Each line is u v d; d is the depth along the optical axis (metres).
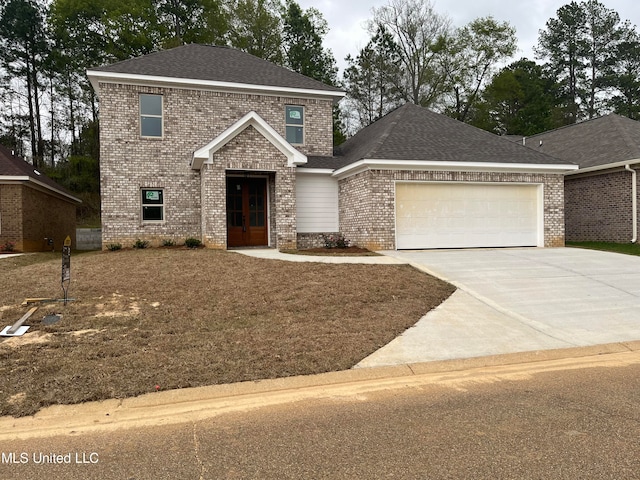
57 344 5.69
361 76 40.16
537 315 7.60
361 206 14.57
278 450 3.33
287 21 36.88
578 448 3.32
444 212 14.73
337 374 5.07
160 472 3.04
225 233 14.11
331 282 9.03
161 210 15.70
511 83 38.88
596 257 12.82
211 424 3.83
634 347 6.21
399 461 3.14
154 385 4.61
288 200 14.78
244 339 6.06
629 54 46.69
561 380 4.93
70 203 23.02
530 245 15.53
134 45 28.52
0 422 3.88
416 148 14.95
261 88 16.61
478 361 5.62
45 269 10.21
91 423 3.87
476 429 3.66
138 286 8.59
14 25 32.62
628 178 16.97
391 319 7.11
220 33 32.78
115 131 15.14
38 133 36.47
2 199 15.66
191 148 15.94
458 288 9.20
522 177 15.25
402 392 4.59
